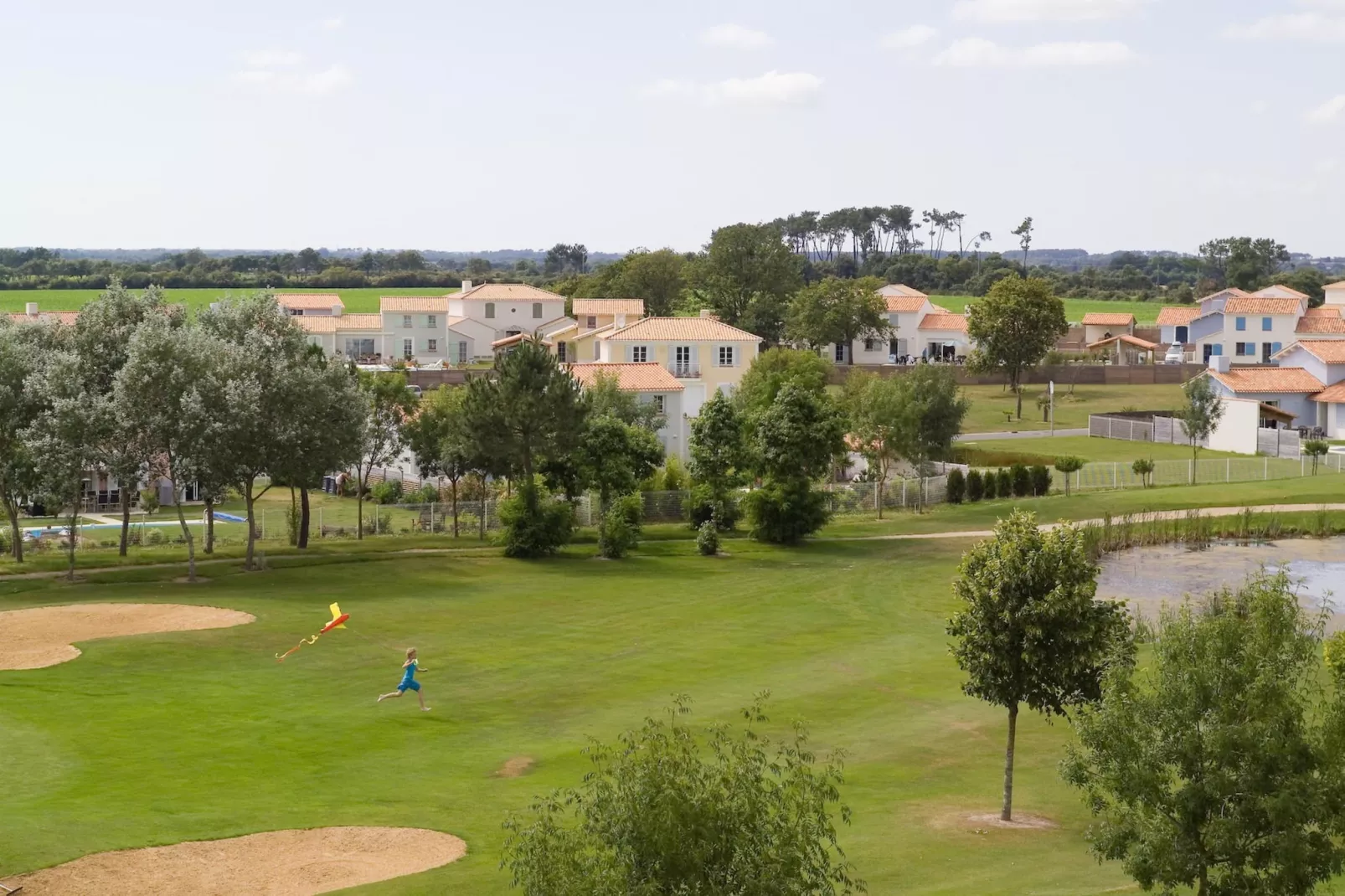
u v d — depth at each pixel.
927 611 54.91
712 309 166.75
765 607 55.31
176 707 37.81
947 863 27.09
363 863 25.98
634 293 182.38
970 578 31.22
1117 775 22.00
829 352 159.25
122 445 57.06
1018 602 30.42
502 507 67.19
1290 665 21.84
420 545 69.12
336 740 35.34
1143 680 25.08
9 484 60.72
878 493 81.56
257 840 27.30
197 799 29.89
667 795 16.73
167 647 44.47
